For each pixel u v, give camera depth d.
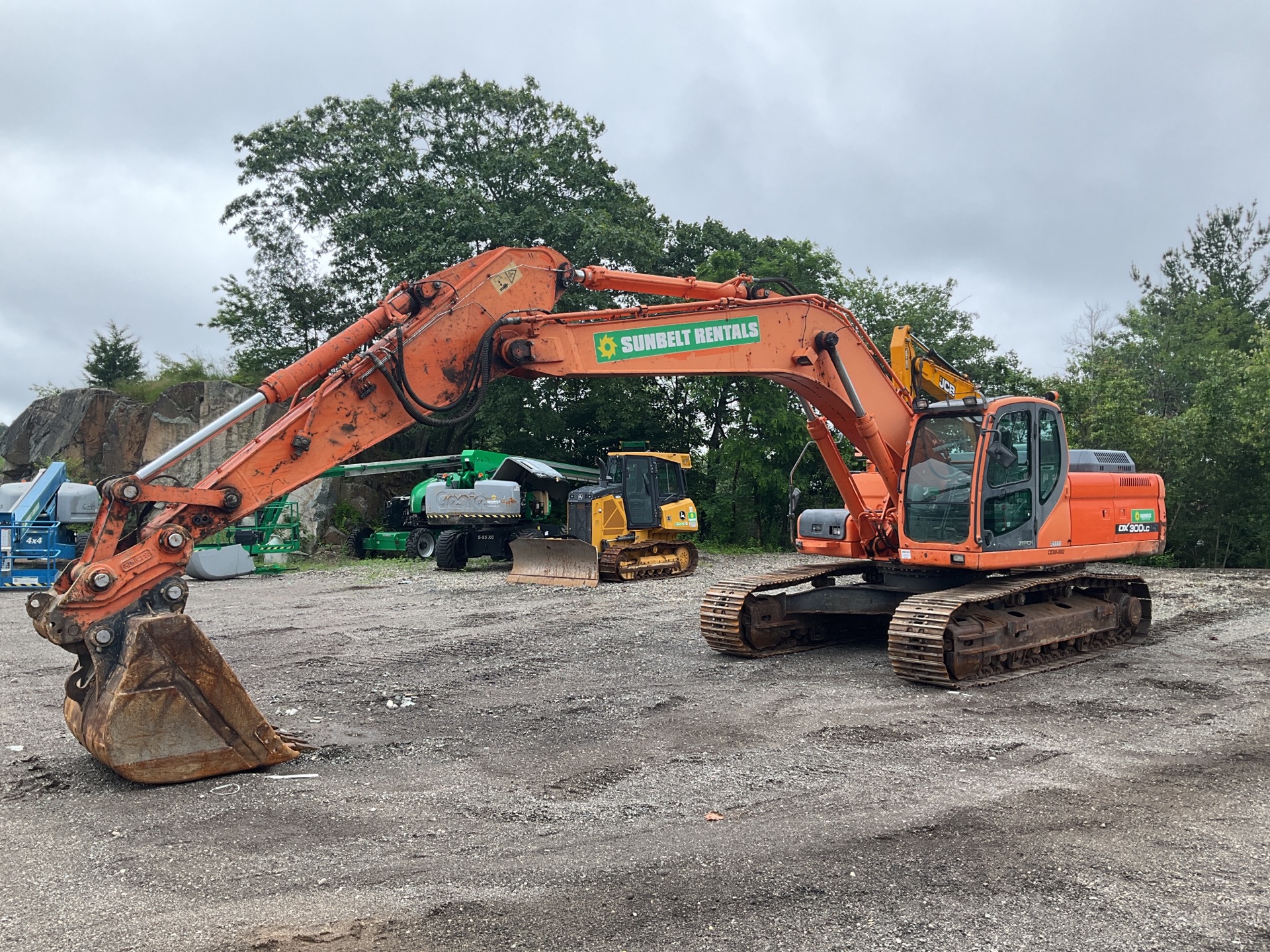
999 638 8.82
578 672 9.12
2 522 17.61
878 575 10.73
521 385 25.05
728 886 4.08
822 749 6.32
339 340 6.55
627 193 27.38
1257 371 21.73
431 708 7.68
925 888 4.05
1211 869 4.26
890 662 9.54
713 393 26.62
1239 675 8.86
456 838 4.70
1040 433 9.48
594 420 27.80
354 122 26.56
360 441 6.59
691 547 18.95
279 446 6.26
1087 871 4.23
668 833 4.74
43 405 25.88
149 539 5.77
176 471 24.48
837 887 4.06
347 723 7.21
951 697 7.93
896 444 9.68
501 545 20.19
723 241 28.61
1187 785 5.50
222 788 5.54
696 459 28.39
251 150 26.81
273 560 22.12
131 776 5.50
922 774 5.72
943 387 10.36
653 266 25.75
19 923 3.76
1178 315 39.84
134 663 5.50
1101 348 35.69
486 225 24.17
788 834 4.70
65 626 5.57
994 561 8.97
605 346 7.74
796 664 9.42
